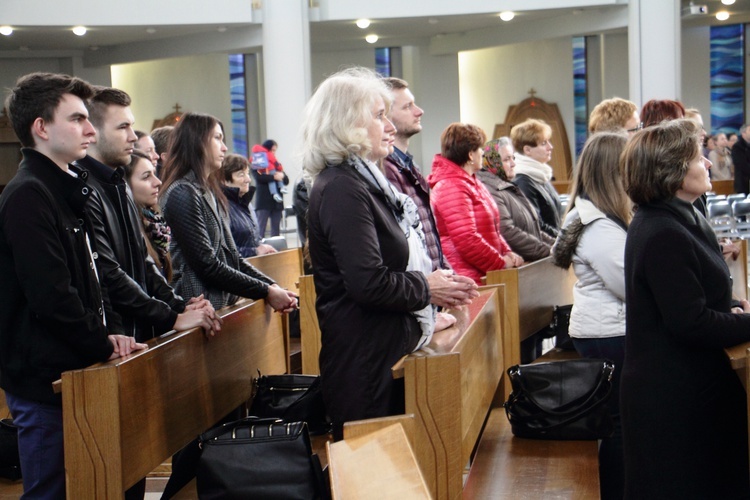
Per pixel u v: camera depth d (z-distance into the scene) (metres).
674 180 2.77
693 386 2.76
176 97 20.73
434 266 3.56
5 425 3.53
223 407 3.56
